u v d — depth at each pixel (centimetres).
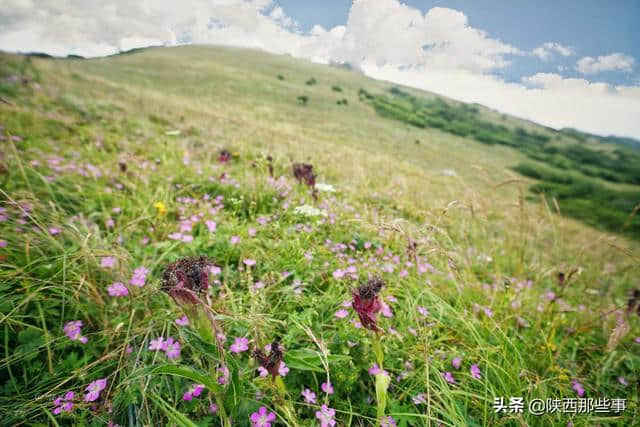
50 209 328
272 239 371
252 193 497
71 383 188
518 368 237
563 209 3291
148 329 208
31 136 565
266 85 6731
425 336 230
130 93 1827
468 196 396
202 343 176
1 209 281
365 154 2206
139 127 954
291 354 183
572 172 6750
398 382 223
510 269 495
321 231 414
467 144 6756
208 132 1160
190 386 190
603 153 9444
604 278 530
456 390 213
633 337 332
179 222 374
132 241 329
